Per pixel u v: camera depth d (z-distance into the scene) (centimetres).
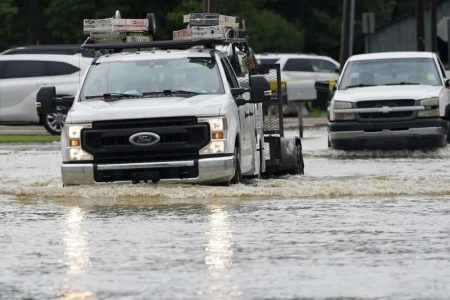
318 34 14012
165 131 3136
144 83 3328
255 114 3569
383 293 1758
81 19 11250
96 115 3155
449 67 7738
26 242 2305
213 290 1791
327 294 1755
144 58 3384
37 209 2841
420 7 9625
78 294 1778
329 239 2283
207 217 2631
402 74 5044
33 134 6656
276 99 3744
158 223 2542
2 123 6700
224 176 3142
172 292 1780
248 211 2733
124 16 11544
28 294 1791
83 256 2123
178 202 2933
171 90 3306
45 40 11681
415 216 2620
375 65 5066
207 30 3428
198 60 3369
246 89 3338
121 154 3152
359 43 14175
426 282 1838
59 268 2006
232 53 3603
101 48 3459
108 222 2577
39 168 4156
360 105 4822
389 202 2909
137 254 2133
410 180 3431
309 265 1995
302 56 9150
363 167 4088
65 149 3184
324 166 4169
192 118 3139
